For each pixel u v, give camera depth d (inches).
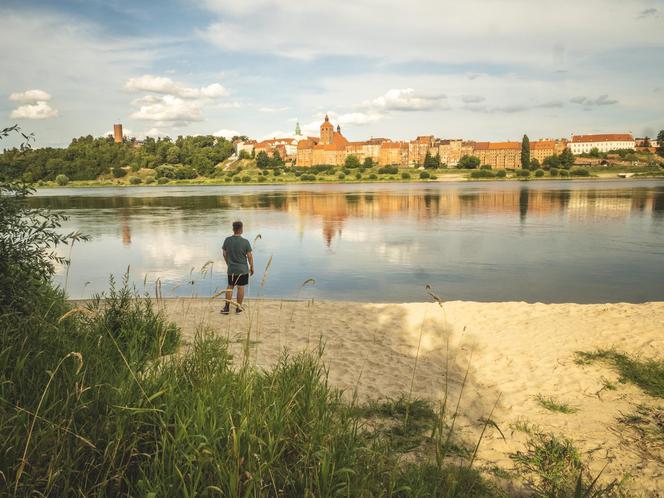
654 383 268.8
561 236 1209.4
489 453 196.9
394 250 1007.0
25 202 243.0
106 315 315.9
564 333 381.7
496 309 477.1
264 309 491.2
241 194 3929.6
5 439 123.9
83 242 1127.6
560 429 219.0
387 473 158.6
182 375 185.0
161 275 749.9
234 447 126.0
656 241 1103.0
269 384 198.8
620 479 176.4
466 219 1697.8
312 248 1042.7
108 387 158.7
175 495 118.0
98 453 131.0
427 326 417.4
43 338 200.4
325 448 142.6
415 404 240.4
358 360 323.9
